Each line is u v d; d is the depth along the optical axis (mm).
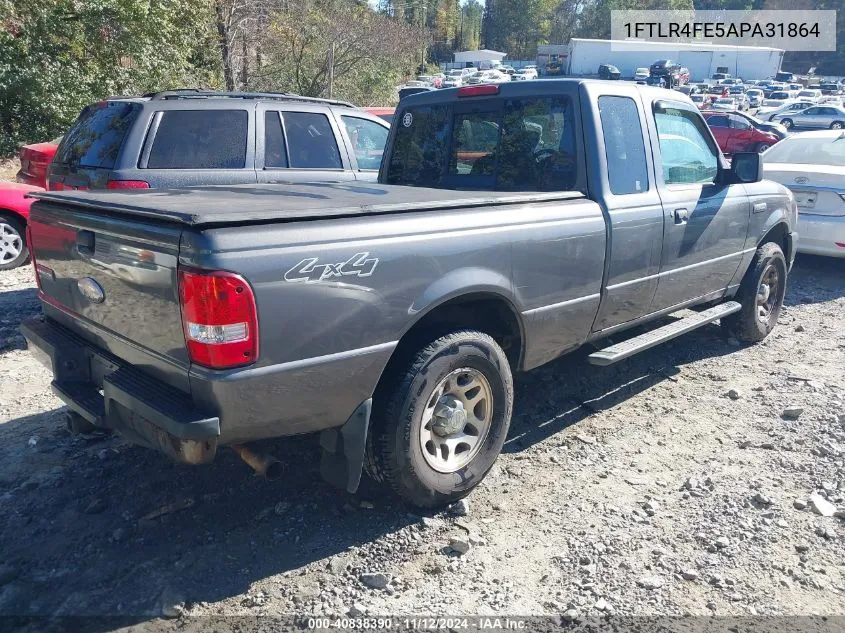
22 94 15727
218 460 3941
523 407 4781
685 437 4359
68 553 3135
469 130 4746
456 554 3189
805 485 3787
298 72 27828
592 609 2848
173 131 6371
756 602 2900
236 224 2666
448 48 103875
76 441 4148
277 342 2732
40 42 15852
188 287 2594
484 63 78875
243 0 22750
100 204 3084
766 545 3266
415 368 3215
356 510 3500
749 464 4016
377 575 2984
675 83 47031
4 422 4398
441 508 3541
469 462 3568
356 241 2939
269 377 2738
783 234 6277
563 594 2939
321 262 2814
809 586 3002
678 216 4648
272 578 3000
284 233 2746
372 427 3230
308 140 7258
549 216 3768
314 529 3340
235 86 23609
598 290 4129
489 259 3436
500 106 4566
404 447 3223
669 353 5867
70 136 6906
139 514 3436
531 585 2994
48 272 3615
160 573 3012
